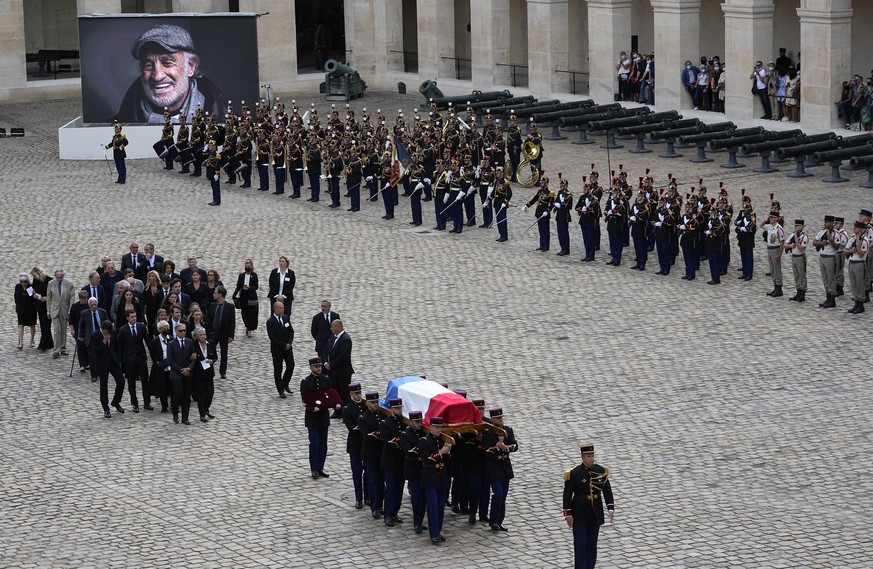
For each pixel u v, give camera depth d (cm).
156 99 12331
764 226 8331
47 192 10806
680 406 6188
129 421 6272
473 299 7919
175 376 6131
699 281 8212
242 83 12350
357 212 10162
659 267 8512
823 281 7594
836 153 10219
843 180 10338
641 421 6025
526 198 10400
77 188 10956
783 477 5397
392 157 9850
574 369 6712
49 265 8669
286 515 5219
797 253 7669
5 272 8538
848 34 11262
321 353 6625
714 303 7750
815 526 4956
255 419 6238
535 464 5591
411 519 5194
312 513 5234
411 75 15275
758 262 8531
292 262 8750
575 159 11506
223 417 6272
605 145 12012
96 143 12106
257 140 10888
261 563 4809
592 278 8338
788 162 11000
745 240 8106
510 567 4750
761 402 6203
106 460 5794
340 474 5606
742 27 11812
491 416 5003
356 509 5269
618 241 8562
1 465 5759
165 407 6350
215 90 12362
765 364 6700
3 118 14062
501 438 5003
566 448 5744
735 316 7488
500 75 14312
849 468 5456
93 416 6344
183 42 12275
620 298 7888
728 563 4691
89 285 7050
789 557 4719
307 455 5809
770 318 7438
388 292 8081
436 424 4916
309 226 9731
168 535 5056
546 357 6900
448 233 9494
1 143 12850
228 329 6712
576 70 14500
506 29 14250
